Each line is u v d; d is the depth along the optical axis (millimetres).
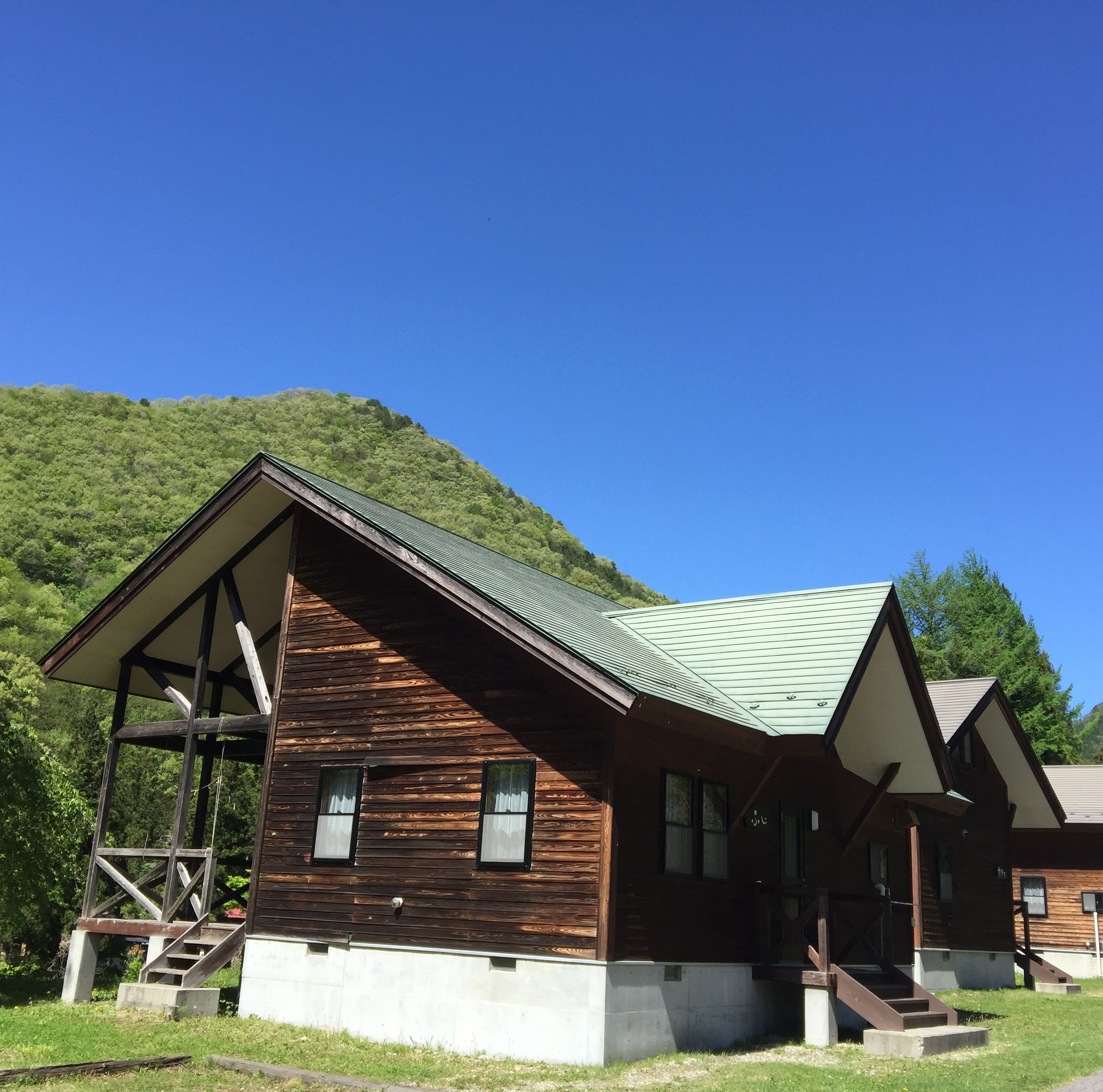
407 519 17297
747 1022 14195
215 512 15930
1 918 19344
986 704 25531
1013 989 25531
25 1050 11195
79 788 25969
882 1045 13055
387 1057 11789
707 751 14133
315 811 14562
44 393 120688
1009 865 27859
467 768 13375
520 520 140625
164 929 15320
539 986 11898
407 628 14547
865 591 17375
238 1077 10570
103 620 16781
